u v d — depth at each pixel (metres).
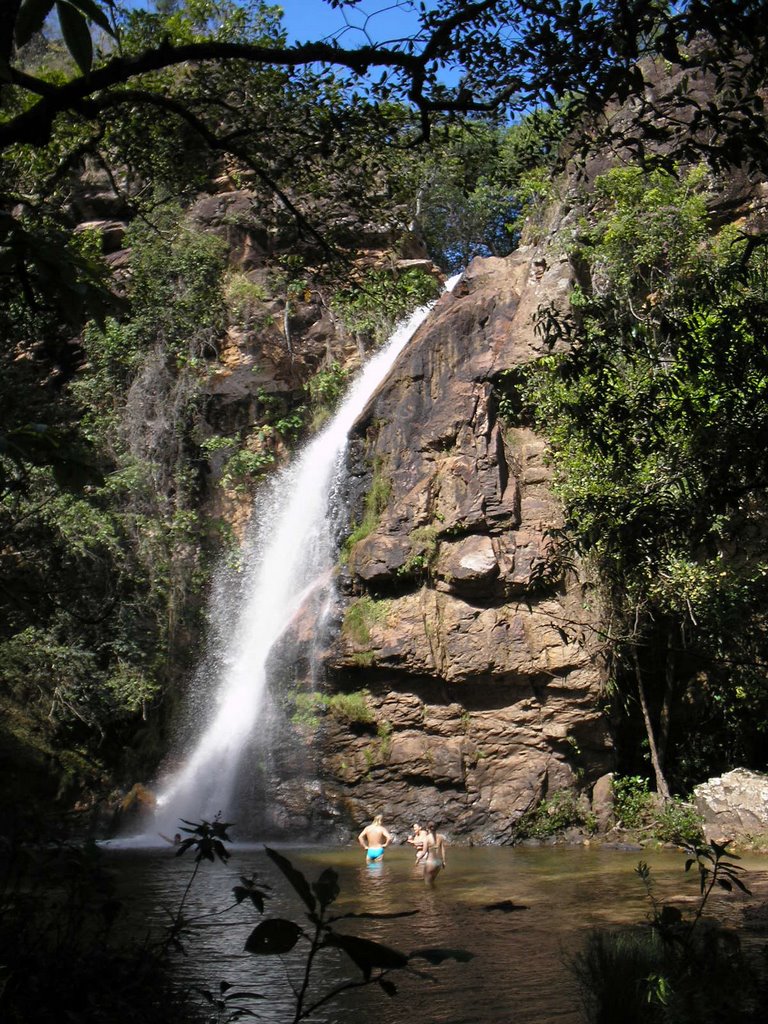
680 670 26.23
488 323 26.80
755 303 8.00
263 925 3.00
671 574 18.66
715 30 7.26
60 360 30.53
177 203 31.39
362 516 27.14
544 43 8.35
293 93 11.23
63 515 23.67
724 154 7.77
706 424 8.18
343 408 30.95
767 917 11.48
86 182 31.88
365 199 12.20
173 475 30.05
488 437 25.19
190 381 30.62
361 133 11.28
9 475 3.25
